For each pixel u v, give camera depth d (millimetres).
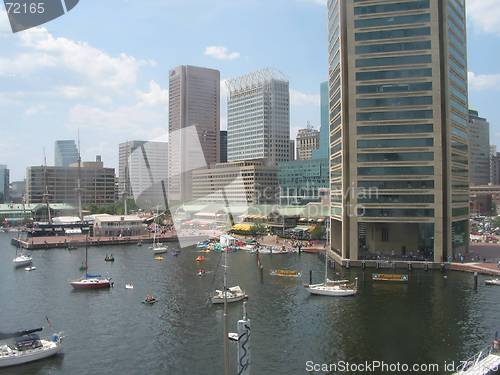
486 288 116500
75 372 67812
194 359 72000
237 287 112000
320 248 187625
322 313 96125
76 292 117875
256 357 72125
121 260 170125
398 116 146875
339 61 156125
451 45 152250
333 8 170375
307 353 73625
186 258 173375
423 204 145125
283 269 147875
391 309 98312
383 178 147875
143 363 70750
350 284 120812
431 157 144875
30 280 134250
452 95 152000
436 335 81062
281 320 91500
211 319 92688
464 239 167250
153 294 114438
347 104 152750
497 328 84250
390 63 147375
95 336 83250
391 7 147125
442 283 122625
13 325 90000
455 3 158625
